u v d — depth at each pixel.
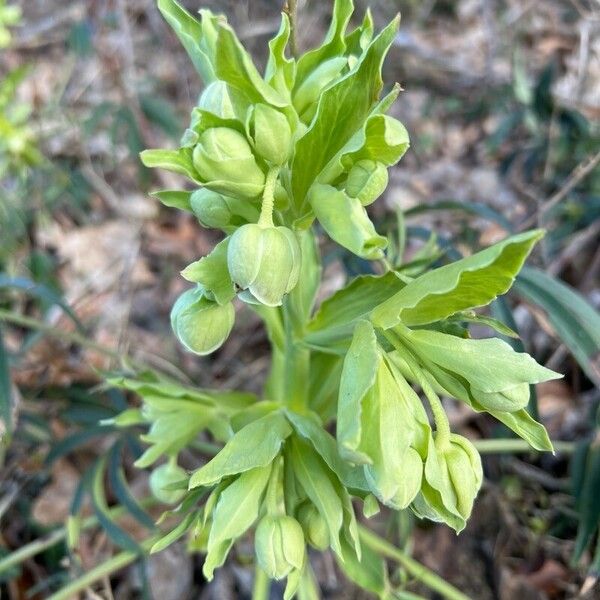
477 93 0.33
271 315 0.15
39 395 0.20
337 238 0.10
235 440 0.11
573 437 0.22
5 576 0.19
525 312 0.24
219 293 0.11
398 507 0.09
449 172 0.32
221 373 0.26
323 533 0.12
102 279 0.30
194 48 0.12
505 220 0.18
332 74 0.11
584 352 0.15
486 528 0.21
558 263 0.24
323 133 0.10
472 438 0.23
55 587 0.20
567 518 0.20
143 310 0.29
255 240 0.10
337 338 0.13
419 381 0.10
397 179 0.33
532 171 0.28
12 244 0.28
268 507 0.11
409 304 0.10
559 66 0.32
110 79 0.34
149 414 0.14
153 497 0.19
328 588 0.20
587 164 0.20
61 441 0.18
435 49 0.35
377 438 0.09
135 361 0.22
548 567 0.20
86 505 0.22
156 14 0.34
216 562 0.11
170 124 0.28
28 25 0.38
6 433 0.16
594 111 0.28
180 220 0.32
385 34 0.10
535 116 0.27
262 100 0.10
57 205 0.31
